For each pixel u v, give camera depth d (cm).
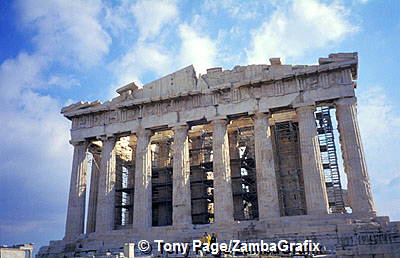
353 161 3428
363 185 3344
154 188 5022
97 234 3897
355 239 2838
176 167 3941
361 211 3281
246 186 4928
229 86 3947
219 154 3825
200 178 4778
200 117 4006
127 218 5106
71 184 4275
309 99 3719
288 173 4250
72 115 4497
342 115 3600
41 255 3834
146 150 4125
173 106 4156
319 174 3497
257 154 3741
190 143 4972
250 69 3997
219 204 3656
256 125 3831
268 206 3522
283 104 3784
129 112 4312
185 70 4225
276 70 3906
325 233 3014
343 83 3669
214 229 3472
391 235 2742
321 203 3400
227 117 3966
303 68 3781
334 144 4191
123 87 4362
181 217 3738
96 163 4778
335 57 3731
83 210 4225
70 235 4047
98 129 4369
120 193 4953
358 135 3503
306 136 3631
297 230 3111
